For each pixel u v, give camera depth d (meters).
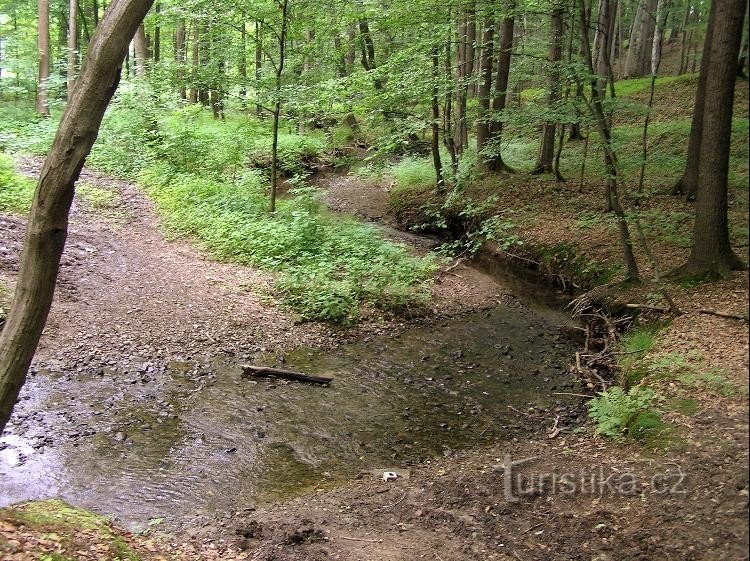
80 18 28.47
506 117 11.46
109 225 13.78
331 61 16.52
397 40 18.95
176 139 18.19
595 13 19.08
